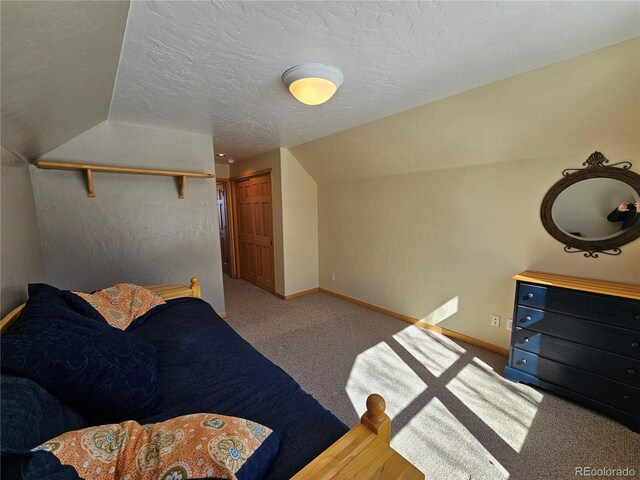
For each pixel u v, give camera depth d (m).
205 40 1.26
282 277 4.03
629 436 1.58
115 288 1.95
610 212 1.86
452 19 1.17
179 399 1.09
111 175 2.46
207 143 2.95
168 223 2.81
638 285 1.80
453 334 2.80
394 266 3.29
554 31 1.27
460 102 2.03
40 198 2.16
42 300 1.22
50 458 0.60
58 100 1.39
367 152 3.04
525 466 1.42
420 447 1.53
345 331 2.97
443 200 2.76
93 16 0.92
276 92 1.85
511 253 2.35
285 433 0.92
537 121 1.91
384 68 1.58
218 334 1.68
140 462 0.70
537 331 1.95
